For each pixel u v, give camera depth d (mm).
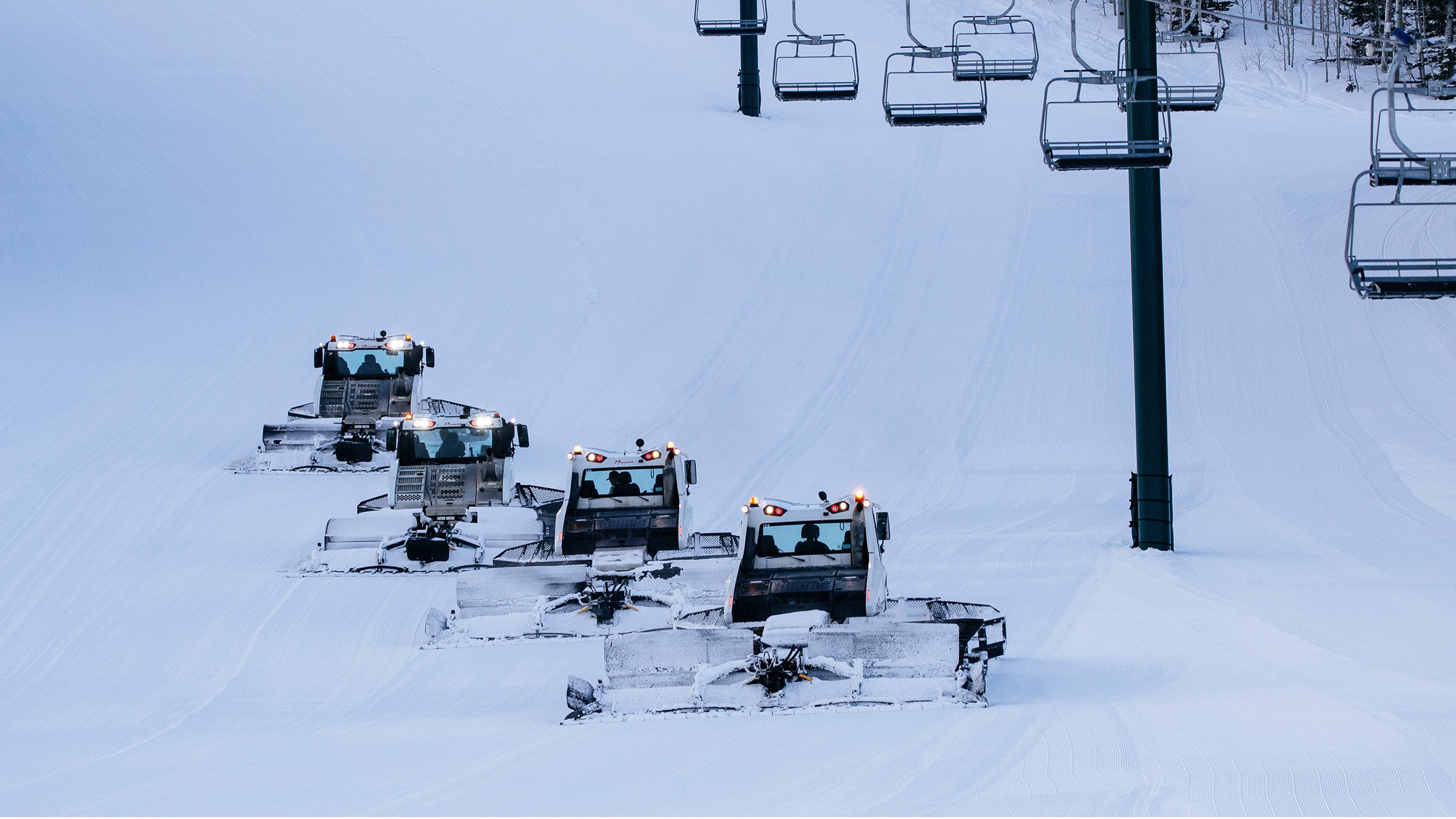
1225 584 41094
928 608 32344
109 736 27672
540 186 107312
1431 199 95938
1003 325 78938
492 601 36906
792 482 57062
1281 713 25234
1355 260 24297
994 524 51031
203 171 111562
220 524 48875
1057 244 91625
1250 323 77312
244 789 22562
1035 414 66688
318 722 28312
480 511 44312
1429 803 19516
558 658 33781
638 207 101938
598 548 39750
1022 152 112750
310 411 61438
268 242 97312
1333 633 34531
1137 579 41938
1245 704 26172
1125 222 95250
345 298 86688
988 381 71188
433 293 87438
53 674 32750
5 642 35438
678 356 75750
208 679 32250
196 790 22609
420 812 20594
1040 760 22297
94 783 23547
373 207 103812
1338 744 22766
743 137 118625
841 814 19719
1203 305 80438
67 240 97688
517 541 43594
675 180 107625
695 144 116500
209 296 87438
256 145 117312
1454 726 23844
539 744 25109
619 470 42812
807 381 71562
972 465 60062
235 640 35562
